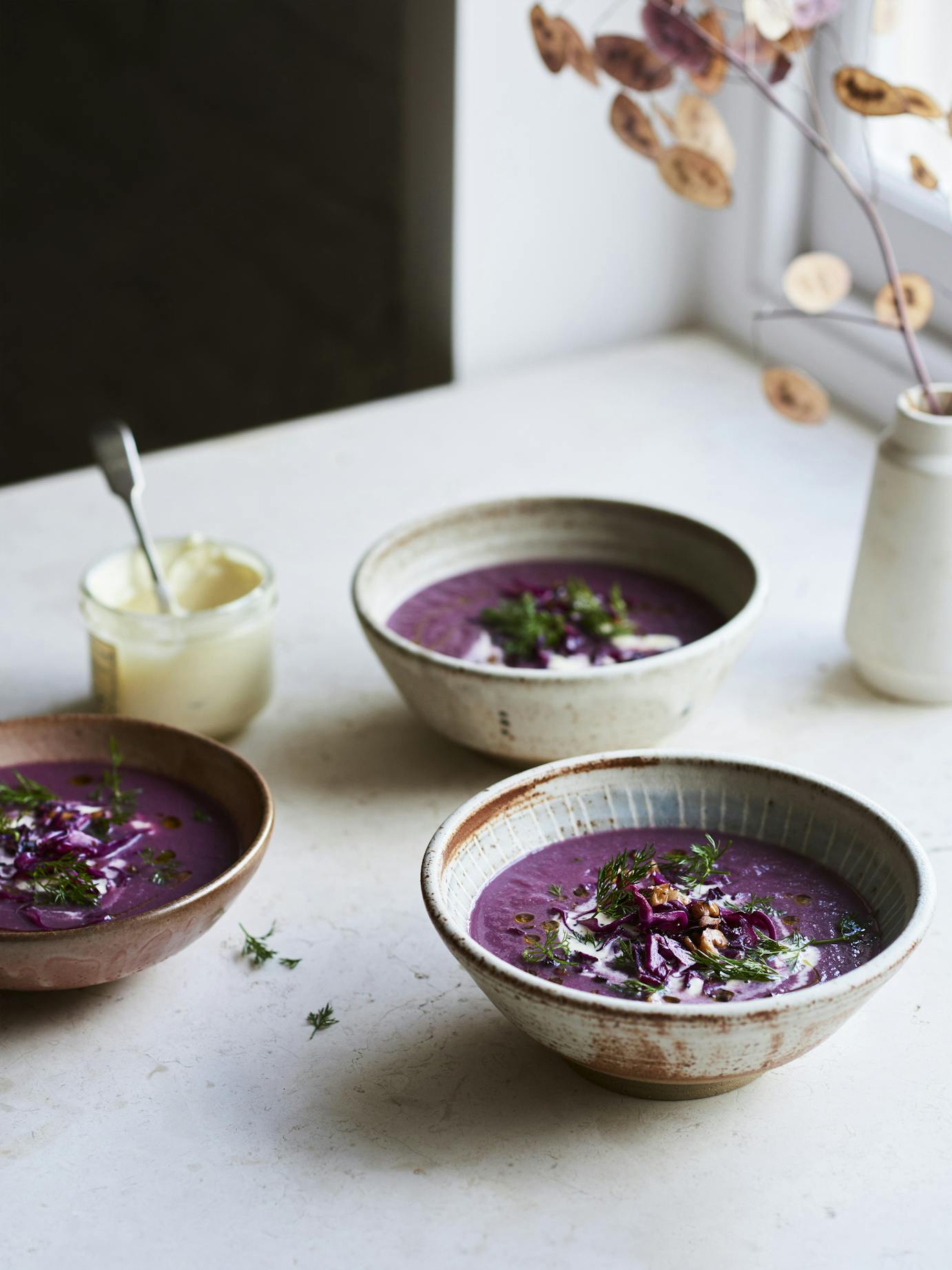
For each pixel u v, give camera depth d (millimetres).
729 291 1545
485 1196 861
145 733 1009
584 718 1009
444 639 1082
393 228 2387
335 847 1026
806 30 1113
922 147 1381
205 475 1356
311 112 2377
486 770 1075
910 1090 900
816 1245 843
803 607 1200
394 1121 891
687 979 866
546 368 1515
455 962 962
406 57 1463
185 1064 917
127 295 2416
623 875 902
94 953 896
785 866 931
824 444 1384
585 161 1515
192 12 2416
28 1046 926
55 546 1271
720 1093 898
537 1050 919
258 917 986
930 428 1065
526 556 1156
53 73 2490
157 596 1097
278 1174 871
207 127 2479
